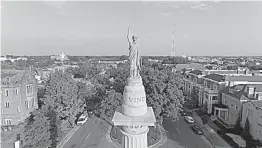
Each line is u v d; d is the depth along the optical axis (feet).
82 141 138.10
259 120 130.72
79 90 186.91
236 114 160.97
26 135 103.30
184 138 143.02
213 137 143.64
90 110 208.95
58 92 149.89
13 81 165.58
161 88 148.36
